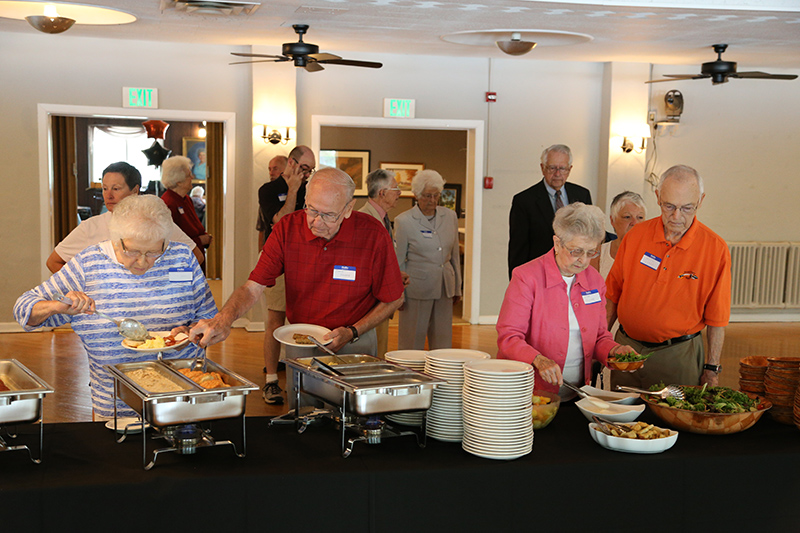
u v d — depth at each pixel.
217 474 1.81
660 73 8.12
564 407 2.56
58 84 7.09
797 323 8.58
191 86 7.35
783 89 8.49
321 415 2.29
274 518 1.82
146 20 5.73
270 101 7.36
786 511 2.10
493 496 1.90
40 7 5.45
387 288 2.78
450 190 11.20
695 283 2.78
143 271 2.37
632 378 2.94
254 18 5.50
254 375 5.58
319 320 2.78
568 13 5.02
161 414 1.82
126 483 1.75
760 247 8.51
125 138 10.55
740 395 2.34
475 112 7.92
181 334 2.31
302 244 2.71
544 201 4.54
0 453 1.96
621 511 1.98
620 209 3.58
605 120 8.06
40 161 7.14
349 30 5.97
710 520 2.04
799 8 4.81
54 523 1.72
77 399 4.93
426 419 2.11
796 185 8.67
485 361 2.11
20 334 7.10
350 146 10.98
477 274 8.07
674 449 2.10
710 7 4.75
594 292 2.63
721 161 8.51
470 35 6.21
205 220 11.44
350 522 1.85
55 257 3.55
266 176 7.46
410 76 7.74
